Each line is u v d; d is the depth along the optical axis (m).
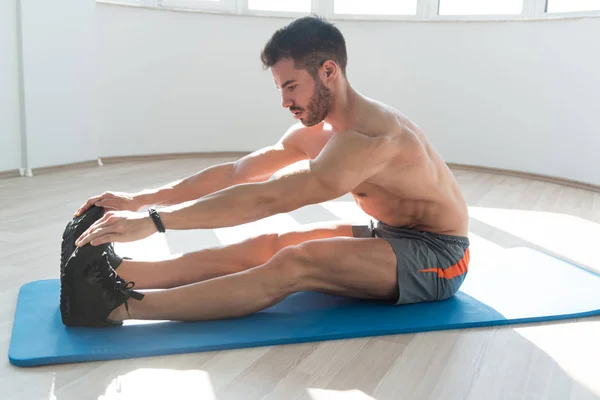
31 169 4.32
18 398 1.29
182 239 2.75
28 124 4.27
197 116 5.52
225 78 5.56
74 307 1.58
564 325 1.80
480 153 5.35
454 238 1.86
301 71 1.56
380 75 5.64
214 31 5.43
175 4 5.31
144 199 1.83
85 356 1.46
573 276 2.23
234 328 1.65
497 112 5.20
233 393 1.34
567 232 3.12
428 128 5.58
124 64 5.06
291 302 1.87
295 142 1.95
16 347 1.49
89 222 1.63
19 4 4.12
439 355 1.57
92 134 4.81
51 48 4.37
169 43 5.26
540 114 4.94
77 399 1.29
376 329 1.68
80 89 4.64
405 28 5.48
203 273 1.82
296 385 1.39
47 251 2.42
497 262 2.40
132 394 1.32
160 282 1.80
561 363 1.55
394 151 1.63
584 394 1.40
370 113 1.65
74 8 4.50
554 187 4.62
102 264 1.58
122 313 1.61
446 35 5.35
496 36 5.11
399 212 1.84
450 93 5.42
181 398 1.31
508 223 3.29
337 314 1.78
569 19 4.65
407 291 1.78
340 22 5.59
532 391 1.40
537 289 2.07
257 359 1.51
